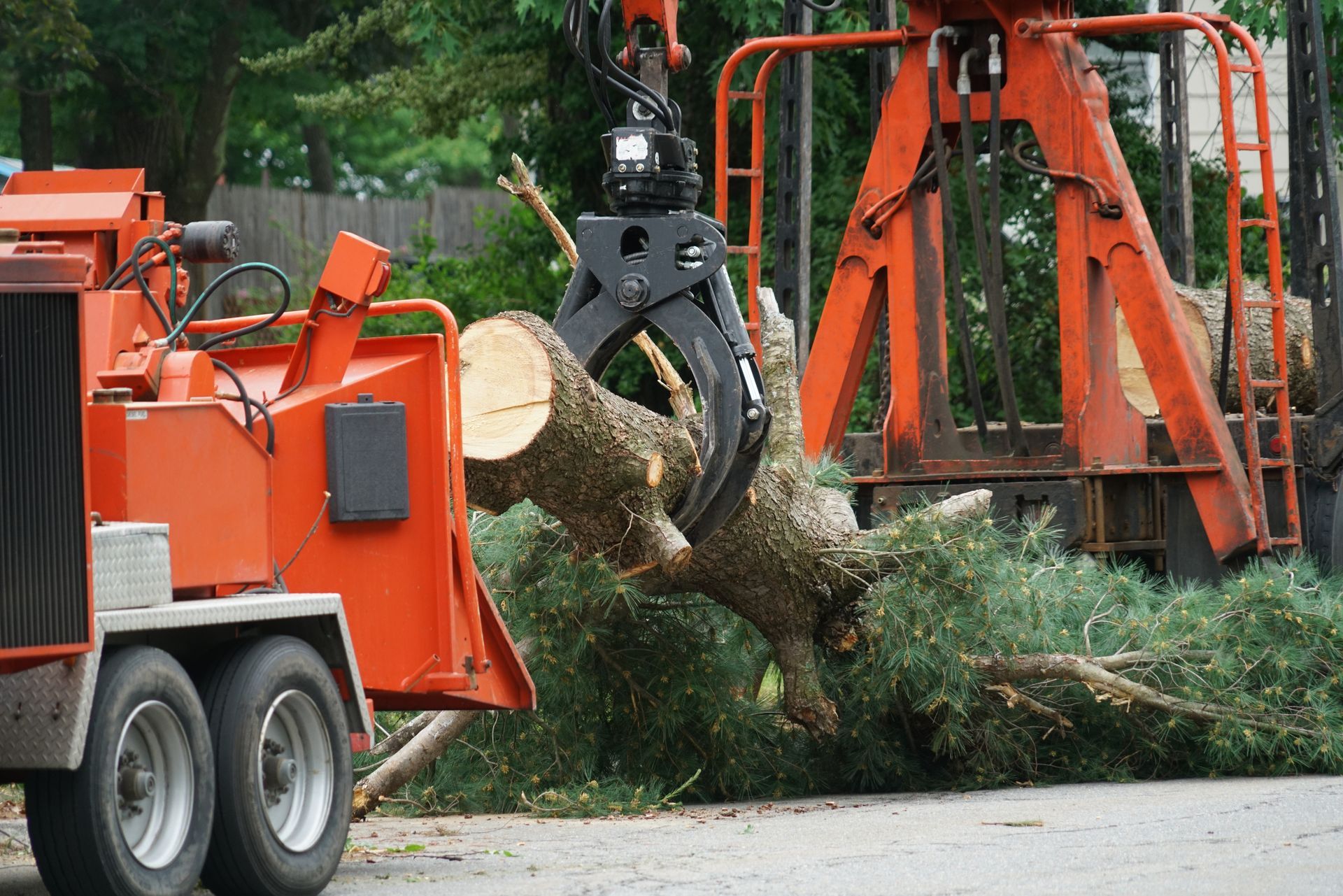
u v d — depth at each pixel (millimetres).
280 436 17391
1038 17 31125
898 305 32000
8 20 65312
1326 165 32344
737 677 25891
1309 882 14945
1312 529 31828
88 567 13531
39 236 19562
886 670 25281
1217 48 29594
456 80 66750
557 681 24422
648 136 22578
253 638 15820
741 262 57250
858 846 18312
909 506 31203
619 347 23172
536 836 21000
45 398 13422
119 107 73188
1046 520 27422
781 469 25031
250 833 14969
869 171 32344
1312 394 36344
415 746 23734
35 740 13430
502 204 95438
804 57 39188
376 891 15977
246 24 71750
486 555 24391
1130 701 25281
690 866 17016
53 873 13758
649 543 22391
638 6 23828
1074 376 30828
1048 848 17500
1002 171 55688
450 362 18484
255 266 17922
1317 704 25688
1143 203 57094
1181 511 30969
